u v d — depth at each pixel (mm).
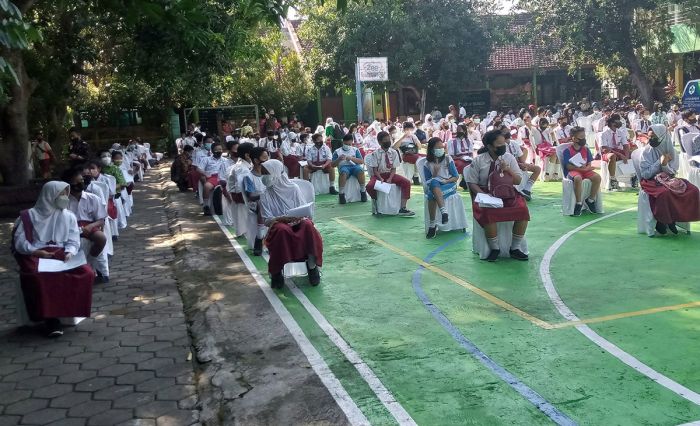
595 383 4305
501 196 7480
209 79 15023
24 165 14602
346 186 12945
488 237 7547
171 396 4570
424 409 4078
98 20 15188
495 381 4426
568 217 9992
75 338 5863
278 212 7395
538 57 30141
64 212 5992
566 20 26688
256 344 5367
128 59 14625
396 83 30875
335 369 4762
